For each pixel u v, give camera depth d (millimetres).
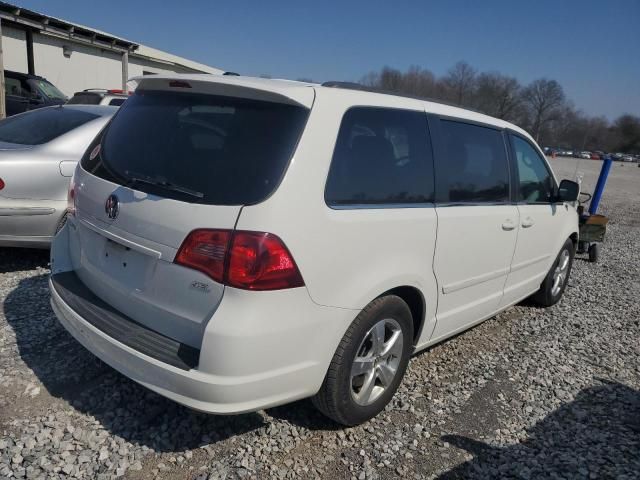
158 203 2512
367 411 3010
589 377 4020
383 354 3033
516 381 3846
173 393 2367
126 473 2521
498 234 3873
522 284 4641
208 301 2361
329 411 2838
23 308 4191
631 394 3797
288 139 2453
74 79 21125
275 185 2365
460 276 3547
